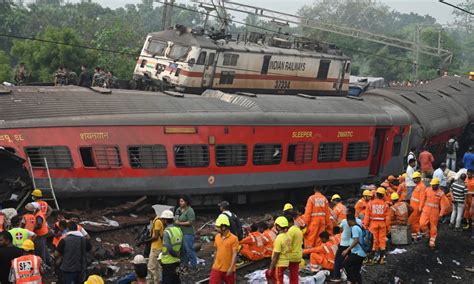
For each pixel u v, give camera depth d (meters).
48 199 17.58
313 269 16.05
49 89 20.00
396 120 26.98
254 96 22.92
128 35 61.00
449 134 32.41
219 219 12.74
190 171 19.72
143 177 18.89
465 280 16.88
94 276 10.67
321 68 32.00
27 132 17.33
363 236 14.41
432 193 19.12
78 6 97.31
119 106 19.17
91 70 43.28
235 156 20.73
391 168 27.25
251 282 14.88
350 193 25.50
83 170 17.95
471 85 38.22
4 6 70.81
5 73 42.91
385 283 15.98
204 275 15.34
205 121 19.98
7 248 11.82
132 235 17.94
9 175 16.92
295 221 14.93
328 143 23.52
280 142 21.89
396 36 81.56
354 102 26.41
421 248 19.23
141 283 10.92
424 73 75.88
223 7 31.41
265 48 29.33
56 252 12.51
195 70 26.52
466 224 21.92
